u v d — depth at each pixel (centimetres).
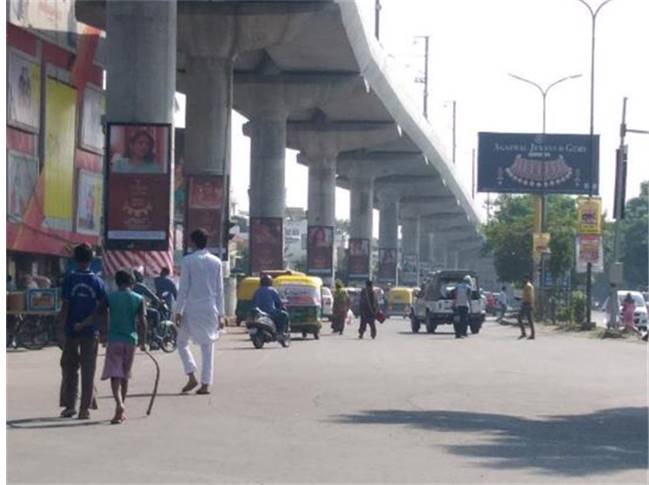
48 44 4266
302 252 16288
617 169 4678
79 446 1315
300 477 1156
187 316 1859
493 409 1800
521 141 6581
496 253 8312
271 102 6369
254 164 6412
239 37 4909
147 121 3678
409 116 8169
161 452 1288
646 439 1490
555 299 6250
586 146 6556
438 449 1358
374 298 4031
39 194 4172
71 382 1539
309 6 4841
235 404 1742
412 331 4897
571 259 6775
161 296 3111
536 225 6812
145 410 1639
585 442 1455
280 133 6419
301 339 3925
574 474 1208
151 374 2230
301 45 5672
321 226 7894
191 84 4994
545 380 2327
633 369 2659
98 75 4800
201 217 4719
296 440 1397
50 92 4291
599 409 1831
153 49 3691
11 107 3916
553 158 6562
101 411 1620
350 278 9469
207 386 1870
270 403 1772
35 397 1773
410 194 11888
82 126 4628
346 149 8256
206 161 4981
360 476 1168
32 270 4238
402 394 1972
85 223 4681
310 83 6334
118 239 3588
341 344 3591
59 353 2773
